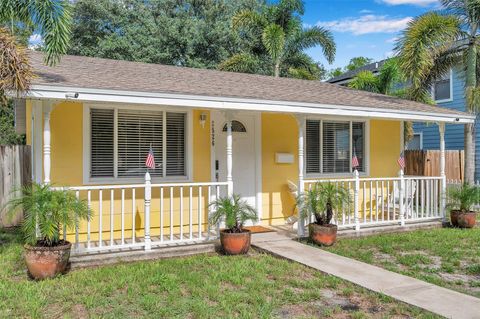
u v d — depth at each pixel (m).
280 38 17.53
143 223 8.27
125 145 8.09
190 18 25.03
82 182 7.67
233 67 18.55
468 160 12.26
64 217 5.68
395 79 15.95
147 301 4.85
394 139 11.47
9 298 4.95
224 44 24.16
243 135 9.52
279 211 9.91
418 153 15.08
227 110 7.68
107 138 7.95
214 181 8.96
